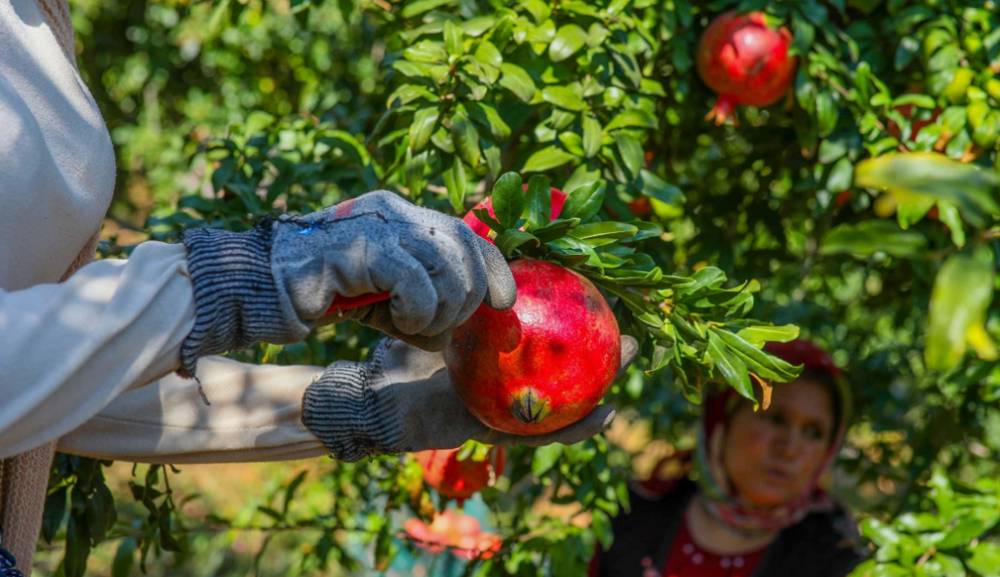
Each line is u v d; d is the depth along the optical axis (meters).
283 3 3.72
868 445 3.00
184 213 2.03
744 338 1.34
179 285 1.02
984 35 1.95
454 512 2.43
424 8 1.90
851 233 0.83
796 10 1.92
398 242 1.04
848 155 1.96
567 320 1.18
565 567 2.10
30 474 1.22
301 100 3.38
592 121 1.74
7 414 0.96
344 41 3.32
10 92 1.08
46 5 1.19
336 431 1.33
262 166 2.12
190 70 3.82
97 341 0.98
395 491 2.30
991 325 1.92
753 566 2.49
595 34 1.76
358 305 1.08
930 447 2.67
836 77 1.95
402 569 2.89
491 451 1.92
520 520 2.39
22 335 0.97
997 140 1.88
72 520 1.79
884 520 2.61
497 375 1.18
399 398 1.33
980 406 2.64
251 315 1.03
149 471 1.92
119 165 3.86
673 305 1.30
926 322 2.74
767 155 2.49
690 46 2.02
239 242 1.05
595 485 2.09
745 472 2.45
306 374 1.40
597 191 1.28
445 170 1.72
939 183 0.75
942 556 1.94
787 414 2.42
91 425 1.35
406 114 1.79
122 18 3.72
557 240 1.23
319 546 2.42
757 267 2.67
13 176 1.06
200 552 3.97
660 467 2.68
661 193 1.81
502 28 1.73
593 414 1.32
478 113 1.70
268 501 2.61
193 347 1.02
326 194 2.28
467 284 1.06
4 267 1.09
